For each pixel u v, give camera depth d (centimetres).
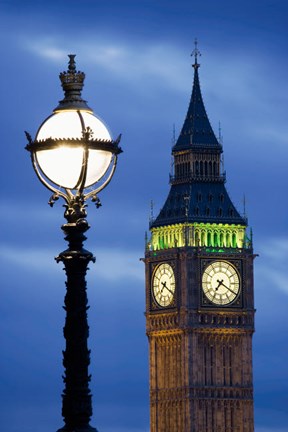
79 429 4797
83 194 4834
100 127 4809
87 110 4841
